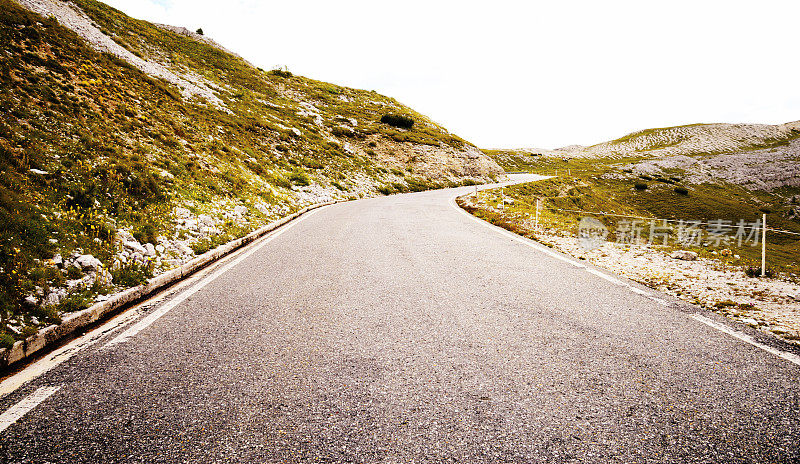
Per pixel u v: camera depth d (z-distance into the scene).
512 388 2.47
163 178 8.86
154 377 2.67
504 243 7.71
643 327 3.44
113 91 12.44
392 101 59.09
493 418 2.18
